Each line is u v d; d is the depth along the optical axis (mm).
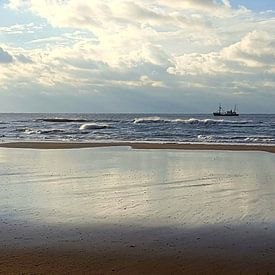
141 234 9023
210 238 8750
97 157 25172
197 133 52562
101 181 16078
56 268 7113
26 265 7234
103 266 7223
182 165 21344
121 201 12438
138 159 24188
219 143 37406
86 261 7438
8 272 6918
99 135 48875
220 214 10844
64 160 23484
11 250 7980
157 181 16109
